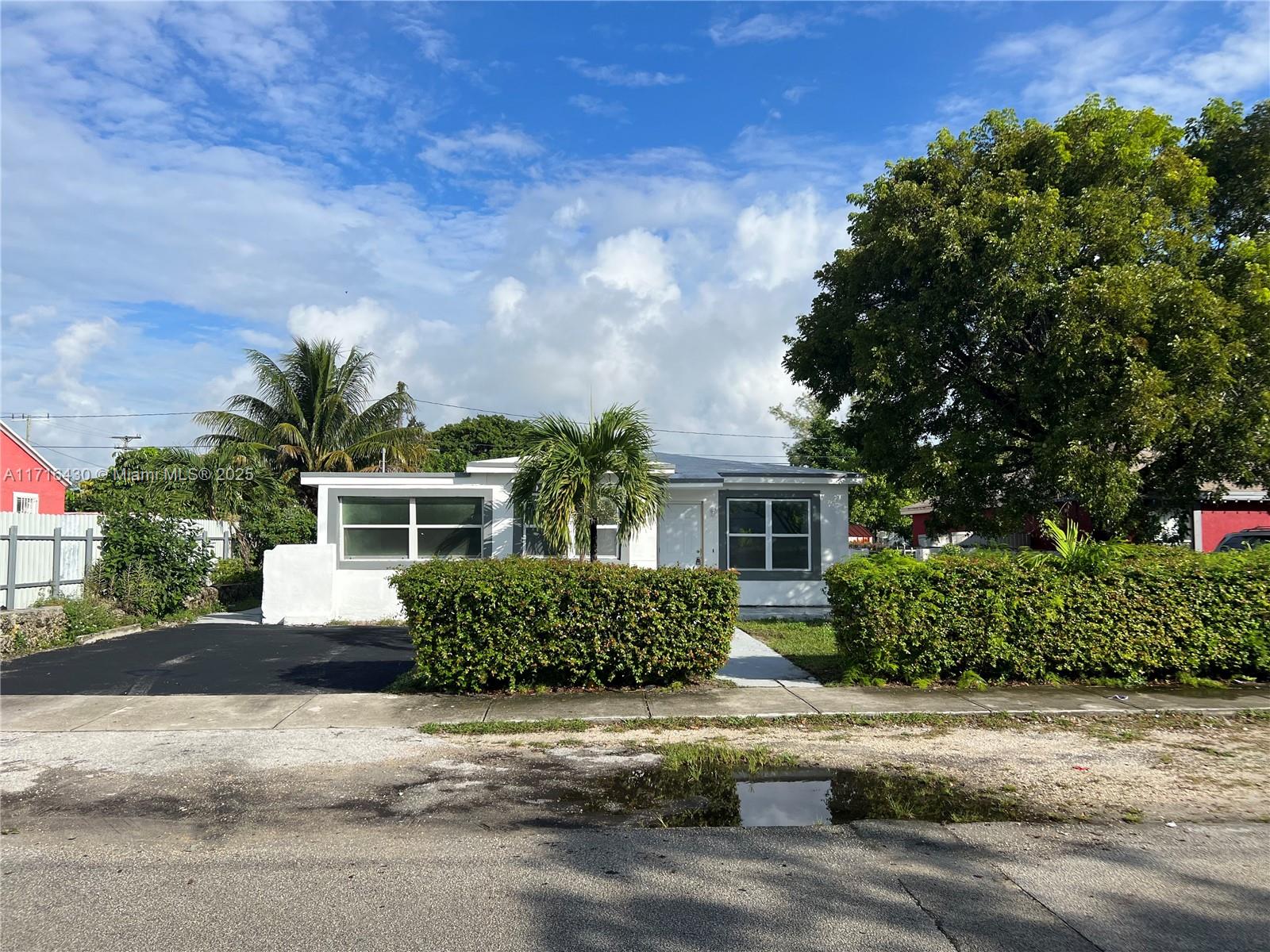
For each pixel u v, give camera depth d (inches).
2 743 315.9
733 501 761.6
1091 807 240.2
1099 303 479.2
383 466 1123.3
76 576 639.1
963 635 404.2
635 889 186.1
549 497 540.1
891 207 569.3
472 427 2124.8
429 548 698.2
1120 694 386.0
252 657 510.3
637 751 302.5
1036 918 170.7
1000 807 240.7
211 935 164.9
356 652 528.7
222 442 1122.0
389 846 212.8
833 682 414.6
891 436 596.4
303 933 165.6
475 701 382.0
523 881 190.1
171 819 234.8
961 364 577.6
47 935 165.2
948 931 165.5
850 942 161.2
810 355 639.8
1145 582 407.2
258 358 1146.0
